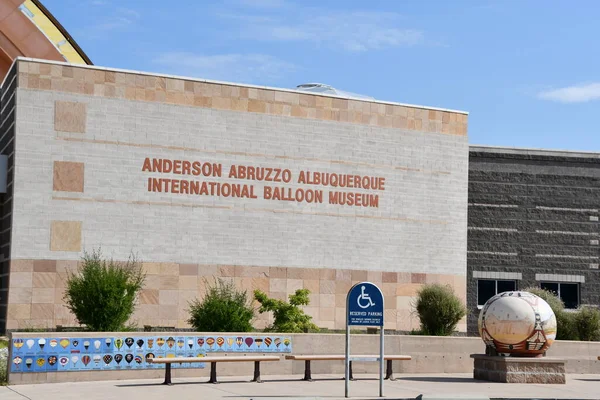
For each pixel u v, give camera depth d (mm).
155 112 28359
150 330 25562
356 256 30906
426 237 32188
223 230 28953
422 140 32469
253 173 29578
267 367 21719
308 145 30500
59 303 26516
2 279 27469
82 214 27094
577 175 36500
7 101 28625
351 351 23016
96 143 27469
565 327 28875
